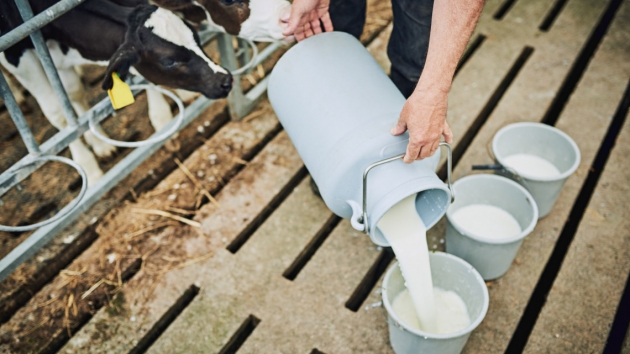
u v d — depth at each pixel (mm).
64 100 1995
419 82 1431
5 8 2146
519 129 2385
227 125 2766
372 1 3422
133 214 2412
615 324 2148
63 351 2002
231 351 2105
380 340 1998
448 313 1990
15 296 2191
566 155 2322
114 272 2227
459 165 2557
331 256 2240
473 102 2797
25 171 1979
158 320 2082
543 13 3279
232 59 2537
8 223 2412
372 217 1577
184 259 2248
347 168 1587
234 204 2428
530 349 1966
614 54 3037
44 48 1838
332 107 1678
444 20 1388
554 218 2348
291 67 1819
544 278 2305
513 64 3008
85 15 2123
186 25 2115
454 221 2004
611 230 2293
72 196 2504
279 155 2607
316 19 1941
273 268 2211
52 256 2287
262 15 2182
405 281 1857
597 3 3320
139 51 2041
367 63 1790
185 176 2557
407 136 1573
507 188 2146
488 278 2121
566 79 3037
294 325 2043
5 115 2842
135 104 2885
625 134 2641
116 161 2682
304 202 2428
